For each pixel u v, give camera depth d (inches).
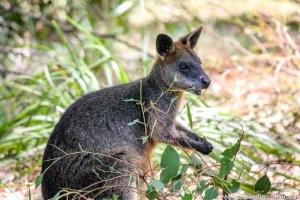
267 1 689.0
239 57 660.1
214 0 710.5
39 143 495.5
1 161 480.7
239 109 551.8
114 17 701.9
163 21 706.2
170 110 383.2
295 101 562.3
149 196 309.6
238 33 740.0
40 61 659.4
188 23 698.2
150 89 383.9
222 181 310.8
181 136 355.3
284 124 515.5
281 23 685.3
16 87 575.5
